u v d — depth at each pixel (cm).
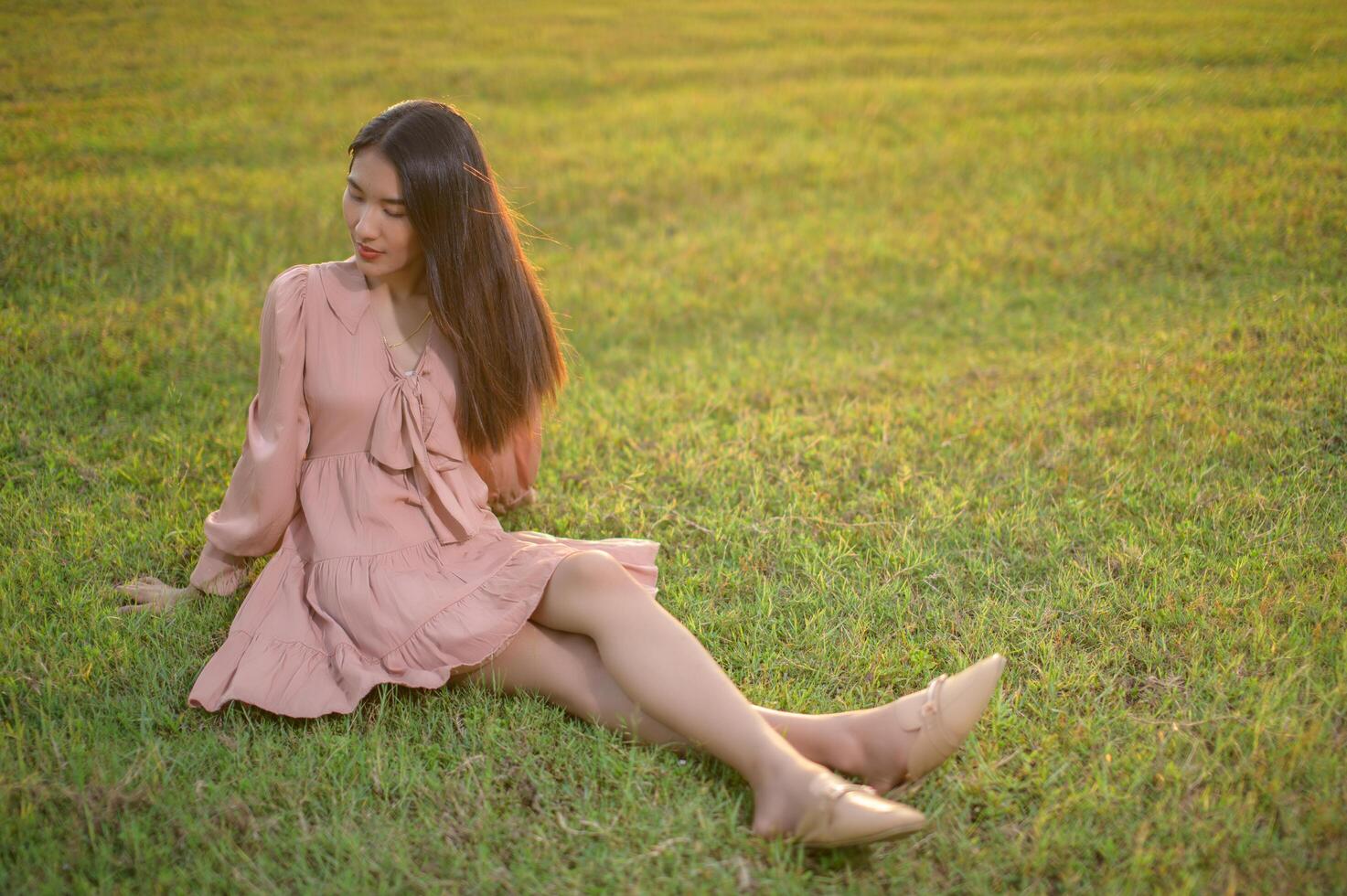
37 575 327
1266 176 732
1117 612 313
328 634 274
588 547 304
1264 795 240
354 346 283
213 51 1025
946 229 722
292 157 791
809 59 1189
